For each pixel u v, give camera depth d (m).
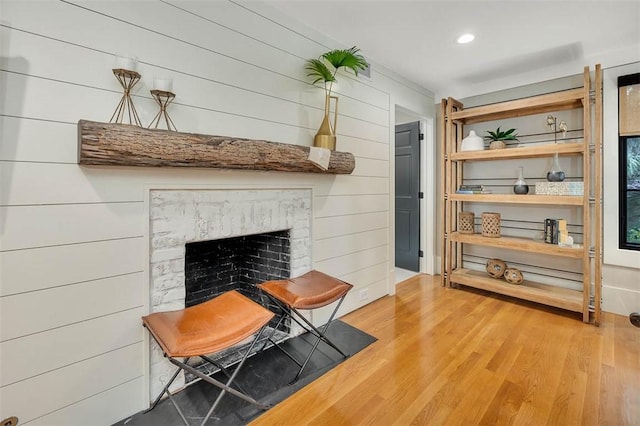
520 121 3.33
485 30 2.40
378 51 2.76
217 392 1.73
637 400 1.62
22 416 1.27
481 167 3.59
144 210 1.58
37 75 1.29
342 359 2.06
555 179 2.86
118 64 1.42
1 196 1.22
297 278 2.20
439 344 2.24
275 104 2.16
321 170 2.29
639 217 2.69
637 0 2.00
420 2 2.06
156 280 1.64
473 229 3.49
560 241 2.81
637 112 2.61
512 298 3.17
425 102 3.75
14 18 1.24
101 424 1.47
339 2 2.07
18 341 1.26
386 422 1.50
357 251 2.88
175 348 1.30
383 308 2.92
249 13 2.00
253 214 2.05
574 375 1.85
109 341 1.49
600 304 2.57
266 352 2.16
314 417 1.54
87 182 1.41
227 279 2.61
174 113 1.68
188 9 1.73
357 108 2.82
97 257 1.44
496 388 1.74
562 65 3.01
